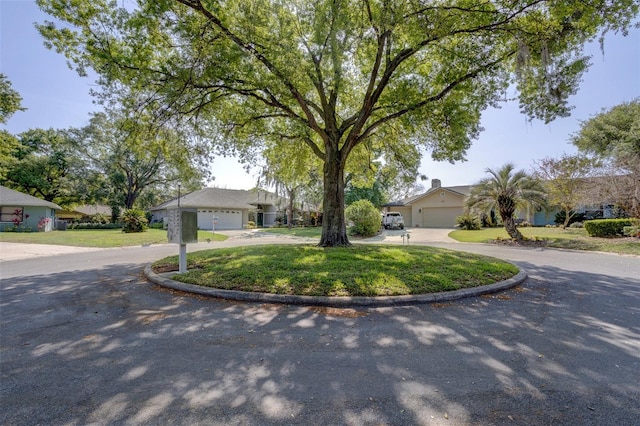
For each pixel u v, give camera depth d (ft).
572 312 15.17
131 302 16.76
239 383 8.71
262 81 27.84
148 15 23.99
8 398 7.96
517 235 52.34
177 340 11.77
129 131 31.07
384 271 20.54
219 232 87.61
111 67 25.89
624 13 22.72
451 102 30.60
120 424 6.92
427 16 23.82
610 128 62.44
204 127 36.06
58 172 117.70
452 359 10.24
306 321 13.78
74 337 12.07
